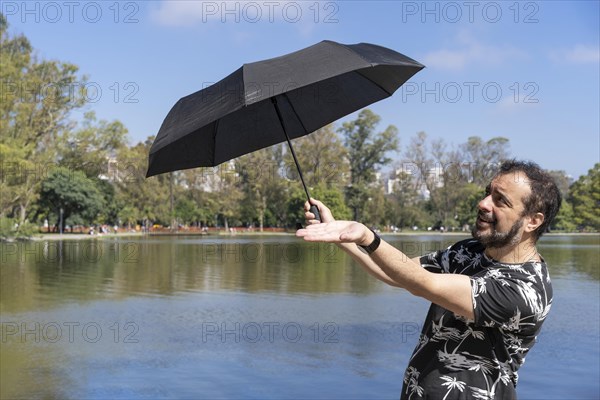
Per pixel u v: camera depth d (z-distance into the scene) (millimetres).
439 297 1848
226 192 69812
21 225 44438
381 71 2477
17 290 16016
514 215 1981
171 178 69750
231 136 2520
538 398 6551
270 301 13992
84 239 50375
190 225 78562
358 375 7445
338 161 64188
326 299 14336
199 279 18859
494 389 1959
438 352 2035
